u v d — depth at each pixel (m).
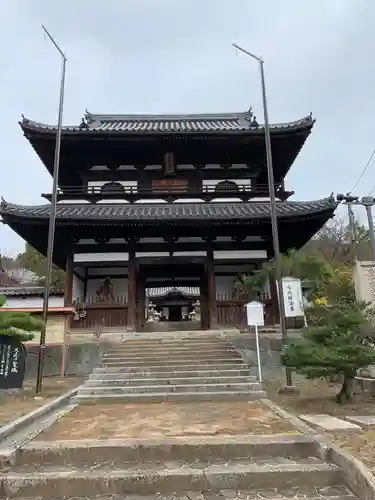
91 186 23.00
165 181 23.23
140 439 6.23
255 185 23.39
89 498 4.96
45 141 21.25
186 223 18.84
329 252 41.31
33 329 11.18
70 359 14.85
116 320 19.05
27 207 19.69
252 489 5.10
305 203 21.19
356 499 4.68
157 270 23.70
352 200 18.17
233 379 11.46
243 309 19.44
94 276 21.45
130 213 19.67
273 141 21.81
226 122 29.75
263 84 13.50
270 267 17.69
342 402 9.27
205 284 22.86
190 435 6.55
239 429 6.93
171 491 5.08
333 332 9.54
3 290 25.02
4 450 5.80
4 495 5.05
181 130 21.19
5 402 9.67
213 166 23.59
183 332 17.47
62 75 13.60
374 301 11.84
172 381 11.36
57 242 21.47
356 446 5.74
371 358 8.84
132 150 22.39
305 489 5.04
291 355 9.45
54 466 5.67
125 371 12.26
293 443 6.02
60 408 9.33
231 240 20.58
